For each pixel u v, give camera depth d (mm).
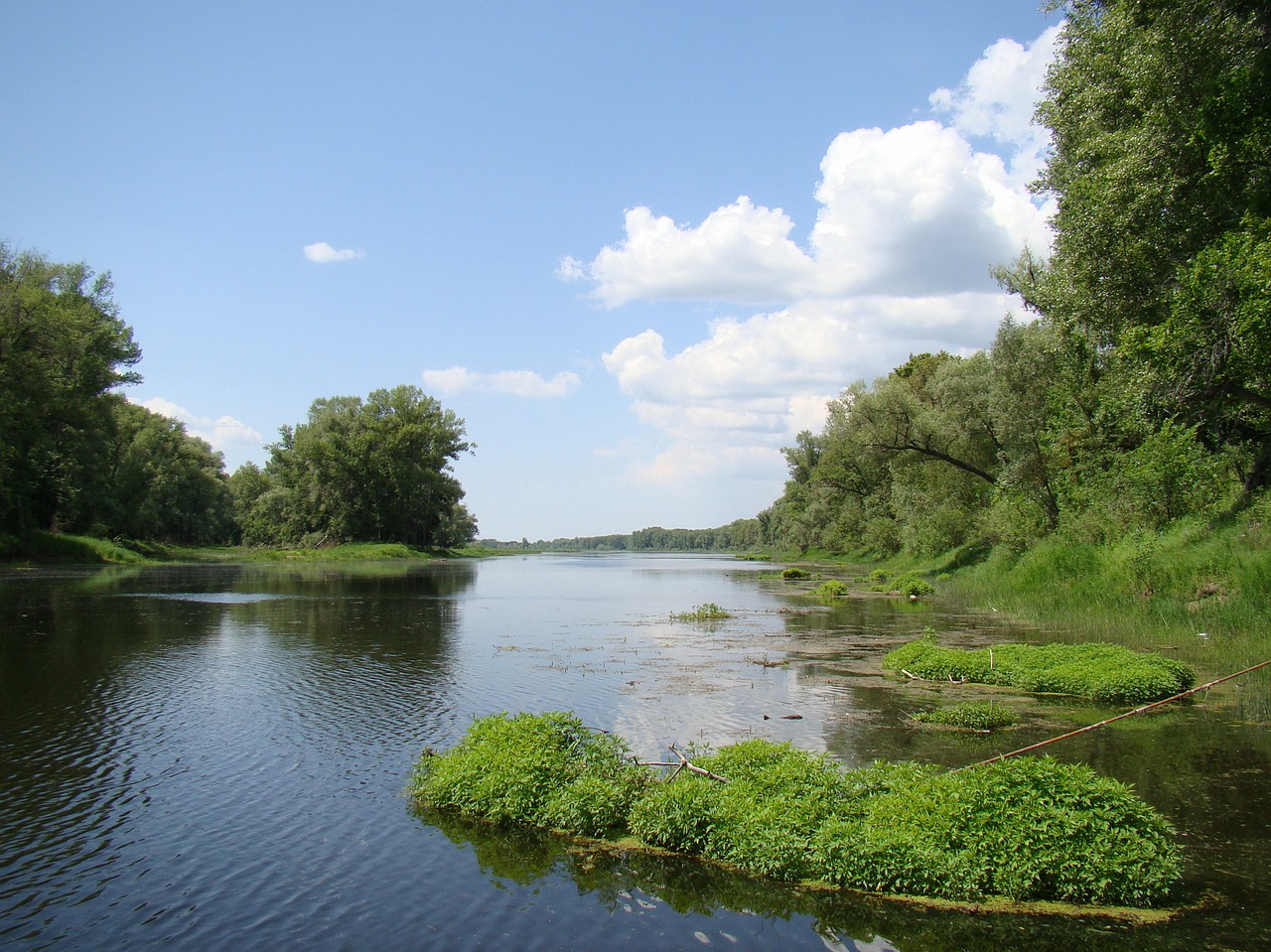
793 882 8594
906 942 7434
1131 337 23016
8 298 52594
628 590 51875
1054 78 29172
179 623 29141
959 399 46094
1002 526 40719
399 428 103125
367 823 10422
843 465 77750
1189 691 16203
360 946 7461
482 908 8172
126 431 80375
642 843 9664
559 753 11391
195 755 13258
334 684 18812
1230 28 21875
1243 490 28578
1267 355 20547
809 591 50438
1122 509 31016
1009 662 19484
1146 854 8164
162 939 7590
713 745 13570
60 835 10039
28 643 24125
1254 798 10812
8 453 53875
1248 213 21609
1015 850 8266
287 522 105125
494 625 30484
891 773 10469
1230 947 7246
